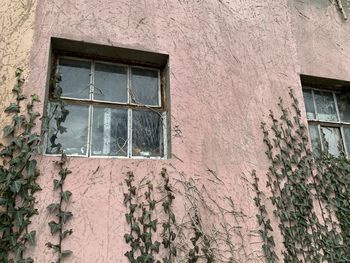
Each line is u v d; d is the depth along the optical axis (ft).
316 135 12.09
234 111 10.36
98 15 9.69
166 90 10.13
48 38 8.98
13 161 7.61
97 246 7.75
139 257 7.94
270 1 12.62
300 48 12.39
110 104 9.59
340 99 13.15
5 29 8.82
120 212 8.17
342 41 13.30
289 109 11.23
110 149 9.18
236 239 8.98
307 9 13.26
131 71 10.19
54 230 7.50
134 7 10.21
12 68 8.46
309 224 10.05
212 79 10.43
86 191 8.06
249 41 11.52
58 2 9.43
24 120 8.07
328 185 10.84
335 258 9.98
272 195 9.86
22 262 7.10
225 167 9.59
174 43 10.30
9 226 7.25
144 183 8.60
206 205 9.00
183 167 9.12
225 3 11.68
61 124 8.93
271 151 10.39
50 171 7.97
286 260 9.32
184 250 8.40
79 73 9.59
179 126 9.52
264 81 11.21
